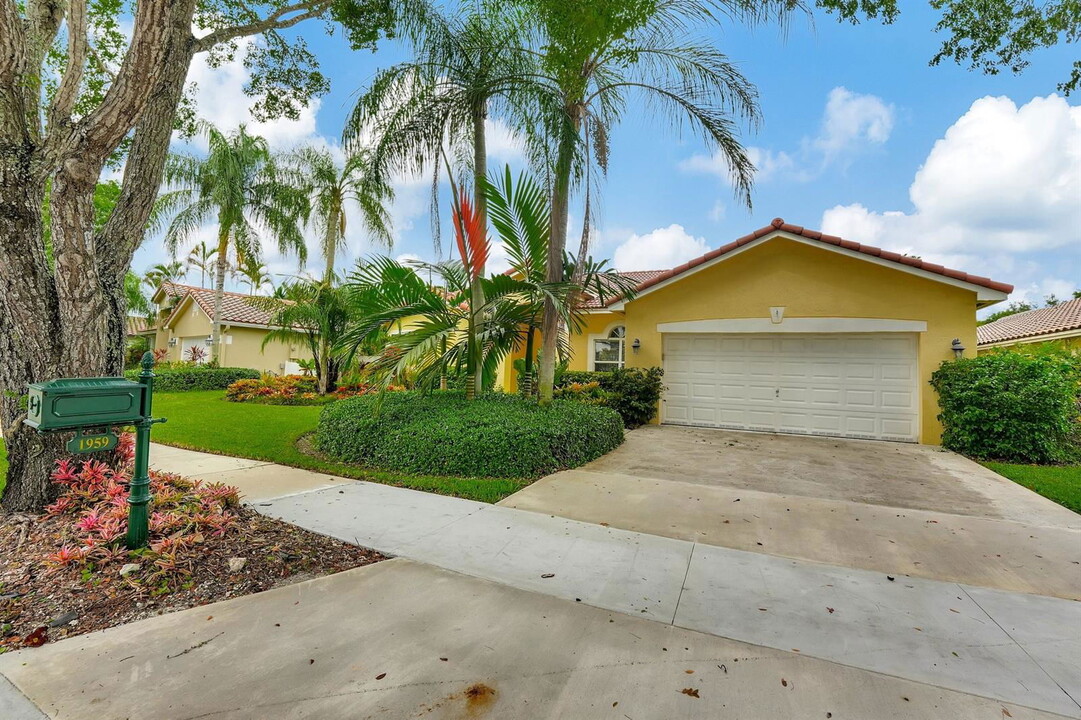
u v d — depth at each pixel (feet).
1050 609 10.16
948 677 7.88
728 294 35.24
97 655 8.04
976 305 29.84
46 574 10.48
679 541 13.82
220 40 17.93
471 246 25.16
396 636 8.77
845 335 33.01
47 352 13.76
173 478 16.24
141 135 15.60
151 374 11.71
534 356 31.27
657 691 7.41
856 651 8.58
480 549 12.96
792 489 19.61
